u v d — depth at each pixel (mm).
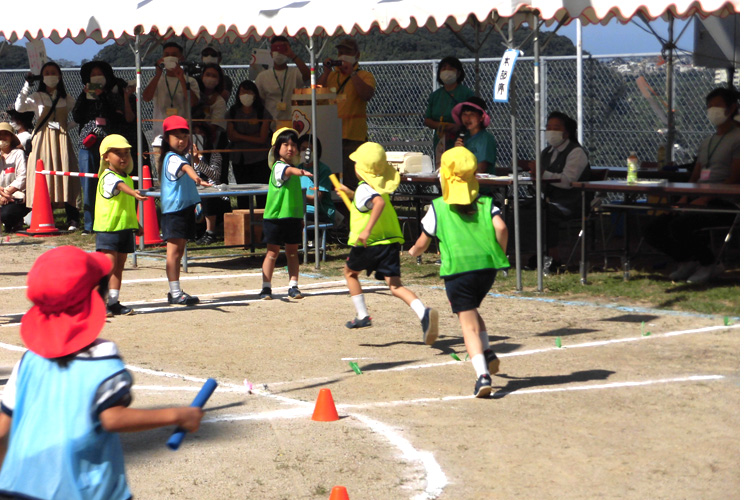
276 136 9594
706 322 8289
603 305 9102
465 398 6172
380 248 7453
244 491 4605
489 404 6023
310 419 5746
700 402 5977
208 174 13562
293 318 8875
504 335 8000
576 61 15891
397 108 18062
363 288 10391
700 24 13047
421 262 11789
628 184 9883
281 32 10844
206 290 10430
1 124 15203
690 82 14727
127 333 8289
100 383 2863
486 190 11375
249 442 5324
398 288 7410
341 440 5352
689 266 10055
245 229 12945
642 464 4910
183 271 11766
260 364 7180
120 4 11633
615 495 4508
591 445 5219
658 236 10102
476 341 6141
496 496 4520
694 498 4453
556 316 8688
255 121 14070
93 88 14305
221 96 14500
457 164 6172
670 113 13469
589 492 4555
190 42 22109
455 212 6227
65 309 2906
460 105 11594
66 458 2840
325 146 12789
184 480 4746
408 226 13680
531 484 4668
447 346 7699
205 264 12328
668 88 13438
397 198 16391
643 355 7211
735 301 9008
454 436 5402
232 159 14586
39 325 2910
